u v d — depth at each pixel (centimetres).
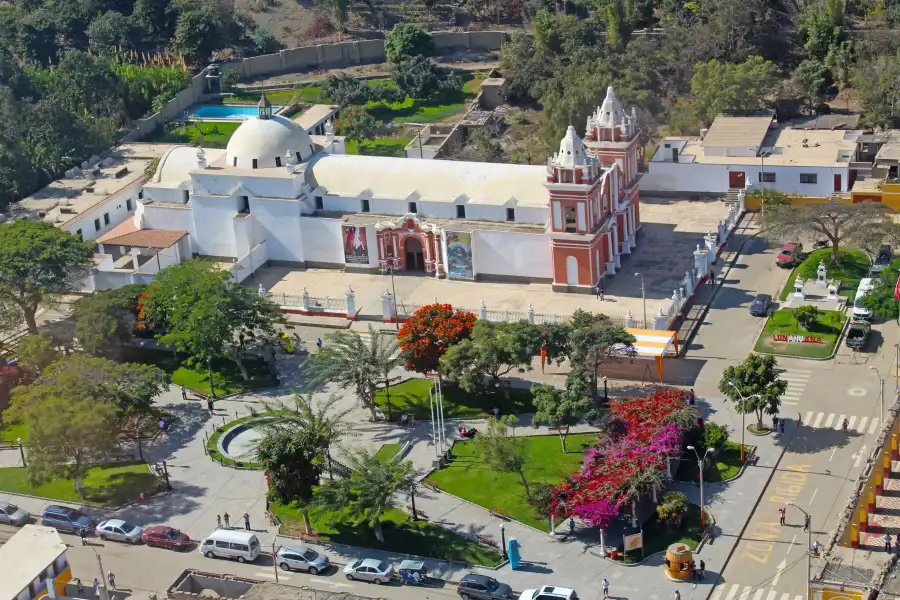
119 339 16038
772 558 11894
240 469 13925
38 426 13250
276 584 11806
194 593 12288
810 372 14775
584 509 12088
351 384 14500
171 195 18862
